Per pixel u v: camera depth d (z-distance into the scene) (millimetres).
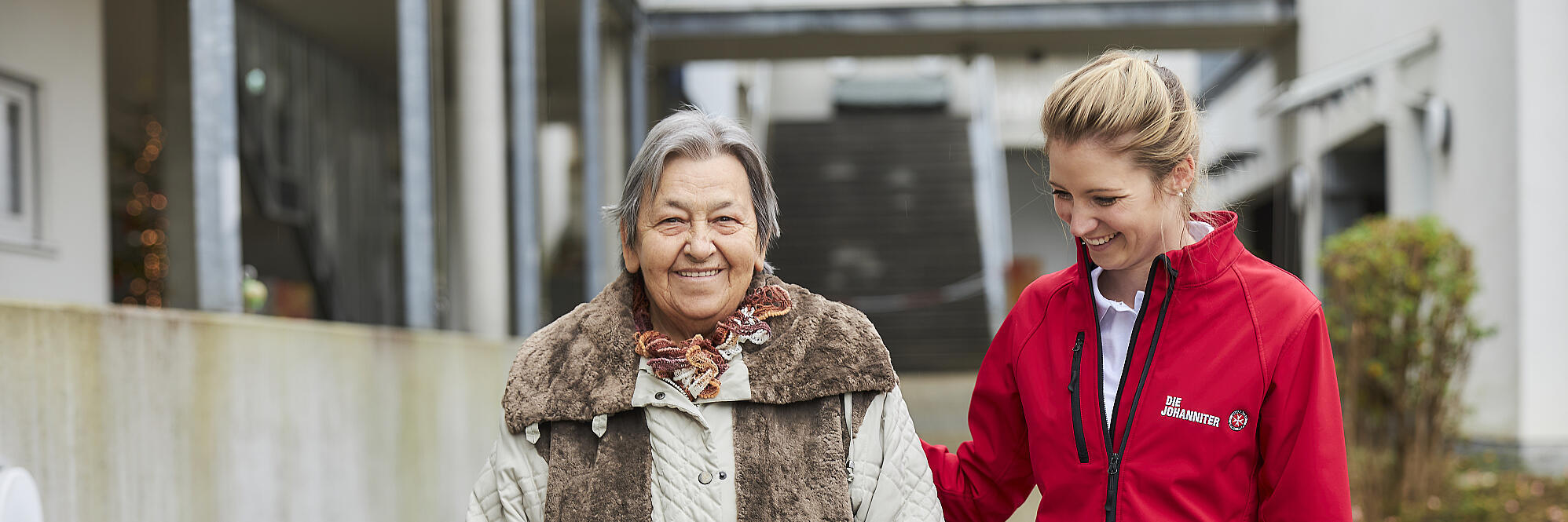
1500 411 6105
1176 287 1495
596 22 7180
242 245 5438
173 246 4973
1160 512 1486
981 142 14562
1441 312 4934
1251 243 11531
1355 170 8617
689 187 1437
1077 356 1570
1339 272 5047
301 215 5750
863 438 1478
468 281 4934
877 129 15586
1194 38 9305
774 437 1443
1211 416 1471
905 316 11742
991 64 16438
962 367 11102
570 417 1452
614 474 1438
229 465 2703
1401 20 7230
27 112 3807
